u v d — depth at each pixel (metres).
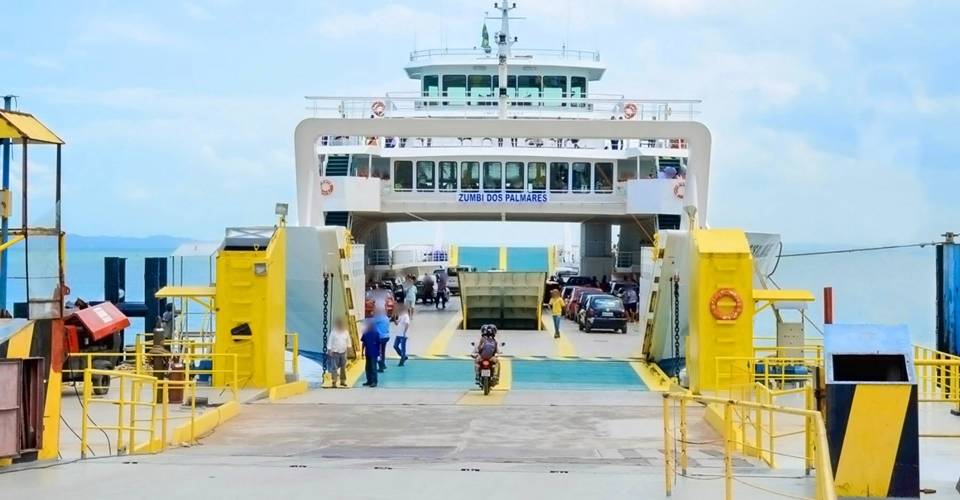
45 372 12.05
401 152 36.94
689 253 22.55
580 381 24.03
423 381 24.20
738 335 21.03
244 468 11.70
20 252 12.89
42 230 12.12
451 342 31.34
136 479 10.87
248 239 21.98
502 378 24.44
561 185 37.03
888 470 9.71
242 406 19.80
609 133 28.34
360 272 29.14
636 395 21.94
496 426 17.58
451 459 13.22
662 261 24.73
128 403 14.50
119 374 13.28
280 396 21.39
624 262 45.75
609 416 18.83
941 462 13.16
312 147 29.00
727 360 20.06
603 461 13.23
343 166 36.53
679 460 13.15
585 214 37.22
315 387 23.33
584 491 10.32
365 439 16.09
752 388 16.98
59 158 12.34
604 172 37.22
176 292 22.23
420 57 42.22
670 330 25.70
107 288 32.28
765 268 31.00
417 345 30.58
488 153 36.97
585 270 51.38
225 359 21.53
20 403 11.39
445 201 36.94
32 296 12.05
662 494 10.17
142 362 21.20
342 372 23.50
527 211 36.91
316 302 26.09
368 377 23.64
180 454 13.57
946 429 15.84
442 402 20.75
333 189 35.16
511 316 35.34
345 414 18.97
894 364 9.85
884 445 9.71
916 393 9.70
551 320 39.22
